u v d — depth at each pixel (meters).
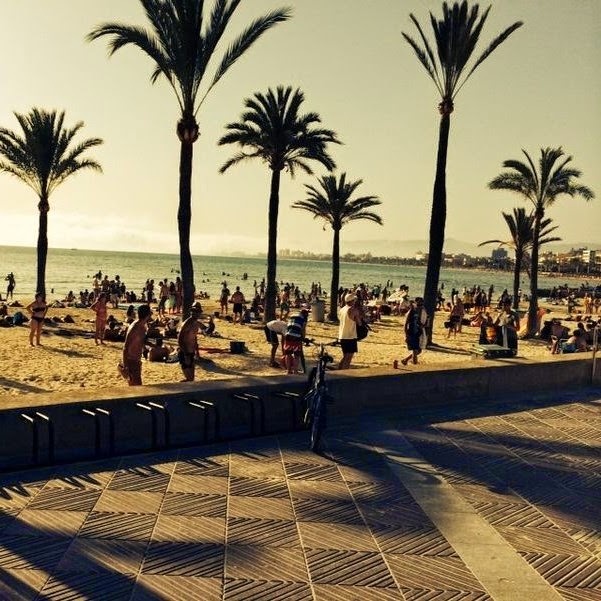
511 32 19.66
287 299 34.62
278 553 4.41
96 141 29.44
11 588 3.79
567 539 4.89
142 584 3.90
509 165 27.47
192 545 4.46
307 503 5.36
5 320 24.22
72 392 6.85
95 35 17.73
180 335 10.72
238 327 26.64
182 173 19.02
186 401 7.15
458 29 19.80
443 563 4.39
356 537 4.75
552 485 6.12
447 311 42.66
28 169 28.55
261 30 18.55
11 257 182.25
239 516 5.02
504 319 15.12
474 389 9.79
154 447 6.53
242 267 196.00
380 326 30.48
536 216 27.53
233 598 3.79
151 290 43.25
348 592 3.93
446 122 20.58
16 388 12.44
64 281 76.88
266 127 23.95
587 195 26.92
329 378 8.26
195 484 5.68
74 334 22.11
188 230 19.16
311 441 6.90
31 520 4.76
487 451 7.15
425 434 7.73
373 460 6.62
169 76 18.88
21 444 6.18
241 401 7.61
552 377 10.86
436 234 21.00
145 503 5.19
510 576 4.23
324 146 24.62
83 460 6.11
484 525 5.09
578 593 4.03
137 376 9.02
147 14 17.89
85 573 4.00
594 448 7.43
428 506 5.43
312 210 32.09
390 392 8.79
